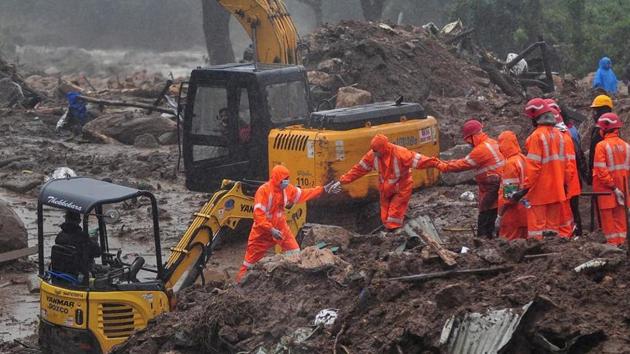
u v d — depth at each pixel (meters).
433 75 52.56
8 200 40.25
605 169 23.30
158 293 21.34
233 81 32.06
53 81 83.12
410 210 32.38
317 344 17.00
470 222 29.78
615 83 44.94
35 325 25.53
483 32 86.25
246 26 45.50
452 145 40.72
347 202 28.77
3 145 51.47
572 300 15.94
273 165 29.78
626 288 16.09
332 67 50.62
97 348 20.72
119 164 45.94
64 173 40.31
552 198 22.08
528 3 85.19
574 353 14.99
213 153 32.94
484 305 16.09
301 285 18.89
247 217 25.42
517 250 17.92
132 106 54.44
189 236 24.06
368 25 55.47
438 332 15.94
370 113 29.67
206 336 18.72
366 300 17.36
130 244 32.62
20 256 30.83
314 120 29.58
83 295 20.59
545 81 52.03
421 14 121.69
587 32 80.31
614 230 23.50
